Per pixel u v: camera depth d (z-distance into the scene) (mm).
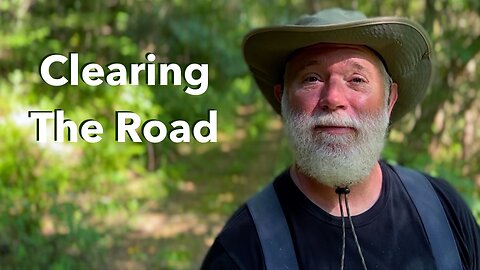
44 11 7906
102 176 6188
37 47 7113
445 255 1498
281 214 1507
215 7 10648
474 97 4875
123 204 5891
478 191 4137
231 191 6934
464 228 1594
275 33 1521
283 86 1670
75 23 7629
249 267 1454
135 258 4797
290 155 5910
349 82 1500
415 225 1524
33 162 5270
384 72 1574
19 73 6457
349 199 1523
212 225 5770
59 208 4898
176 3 9609
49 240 4395
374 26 1471
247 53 1733
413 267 1470
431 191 1606
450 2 4750
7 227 4359
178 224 5734
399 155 4379
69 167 5930
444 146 4863
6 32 7039
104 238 4969
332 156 1460
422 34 1568
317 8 6617
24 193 4902
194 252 5102
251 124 10992
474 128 4918
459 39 4590
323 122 1471
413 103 1832
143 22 8789
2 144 5270
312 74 1508
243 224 1514
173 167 7320
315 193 1520
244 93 13258
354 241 1473
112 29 8391
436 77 4730
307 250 1460
